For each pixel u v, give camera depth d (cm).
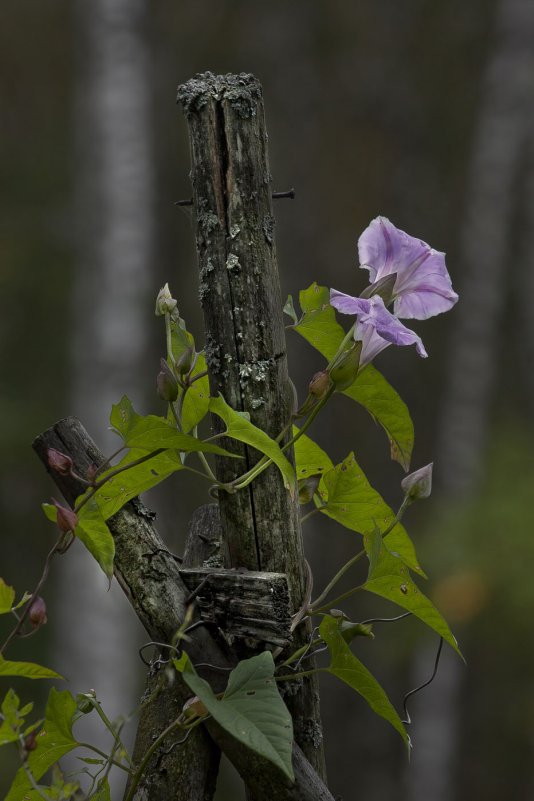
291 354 1313
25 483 1340
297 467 257
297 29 1502
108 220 1206
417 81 1557
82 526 219
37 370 1412
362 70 1519
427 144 1552
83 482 219
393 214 1511
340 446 1378
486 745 1488
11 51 1557
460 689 1449
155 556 231
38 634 1214
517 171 1563
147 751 230
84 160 1267
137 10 1257
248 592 219
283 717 193
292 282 1429
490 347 1462
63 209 1482
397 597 231
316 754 234
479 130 1508
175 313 238
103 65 1239
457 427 1431
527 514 1059
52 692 218
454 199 1555
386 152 1517
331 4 1520
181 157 1442
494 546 1045
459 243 1547
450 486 1406
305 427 229
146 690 236
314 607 231
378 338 228
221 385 226
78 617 1076
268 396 226
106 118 1227
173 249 1412
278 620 216
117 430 216
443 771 1378
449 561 1052
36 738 219
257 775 221
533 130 1505
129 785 226
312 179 1469
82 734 1013
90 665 1062
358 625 232
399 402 244
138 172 1223
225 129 223
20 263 1449
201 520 256
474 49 1580
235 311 224
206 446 213
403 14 1560
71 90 1550
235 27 1498
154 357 1255
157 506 1147
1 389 1377
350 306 213
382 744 1389
